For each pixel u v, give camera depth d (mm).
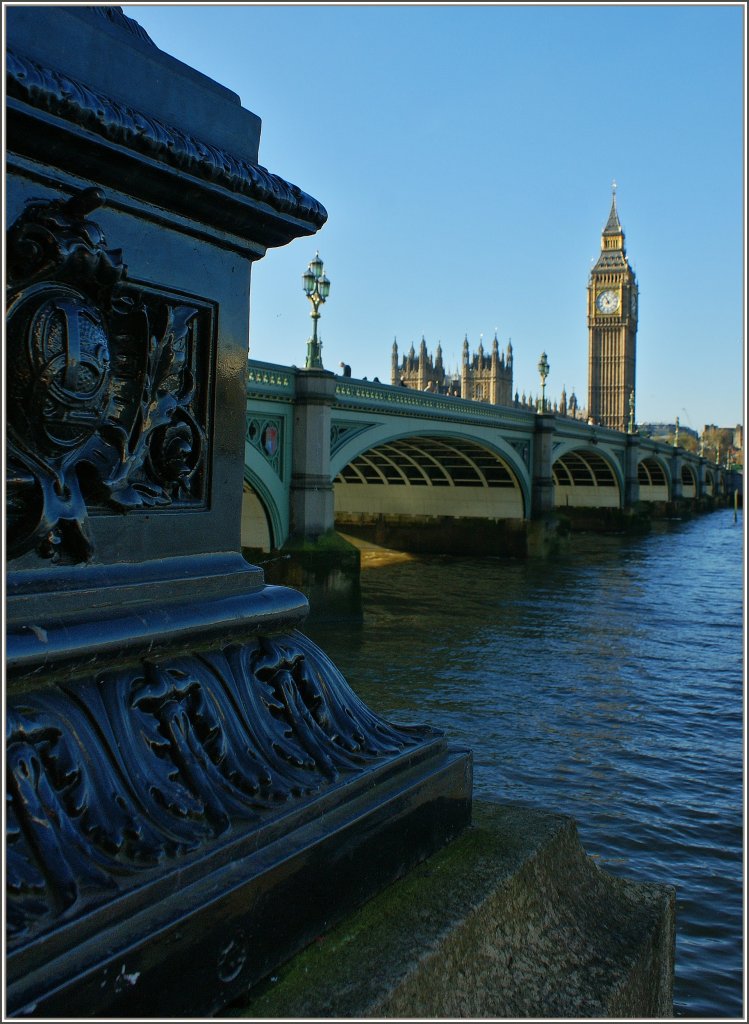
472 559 38094
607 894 1858
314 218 1673
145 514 1414
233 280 1612
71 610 1243
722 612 24172
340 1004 1178
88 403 1213
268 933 1234
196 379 1541
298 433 21391
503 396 113062
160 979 1061
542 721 13633
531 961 1502
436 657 18125
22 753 1102
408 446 33688
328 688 1671
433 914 1439
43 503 1200
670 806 10227
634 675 16766
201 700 1383
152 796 1221
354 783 1492
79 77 1266
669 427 164500
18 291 1155
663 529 62438
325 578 21203
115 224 1354
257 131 1641
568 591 28297
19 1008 908
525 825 1878
